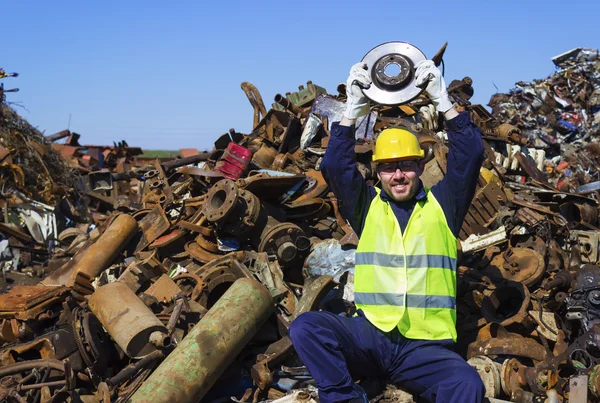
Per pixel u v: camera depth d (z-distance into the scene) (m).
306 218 7.10
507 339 5.07
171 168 8.84
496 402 4.63
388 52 4.54
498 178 7.62
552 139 18.19
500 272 6.22
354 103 4.50
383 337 4.38
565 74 19.89
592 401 4.52
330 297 6.05
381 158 4.39
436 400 4.04
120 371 5.23
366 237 4.54
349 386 4.15
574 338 5.59
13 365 5.18
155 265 6.48
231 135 9.16
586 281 5.49
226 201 6.32
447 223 4.46
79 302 6.18
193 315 5.59
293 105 9.41
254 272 5.94
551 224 6.71
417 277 4.37
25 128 15.20
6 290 7.57
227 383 5.28
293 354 5.44
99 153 21.16
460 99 9.45
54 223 13.16
